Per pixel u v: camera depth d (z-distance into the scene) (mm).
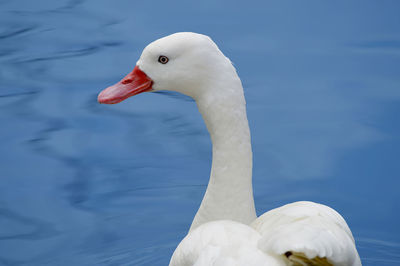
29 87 10930
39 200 8812
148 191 9023
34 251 7949
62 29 12352
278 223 5059
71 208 8703
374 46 11789
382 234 8281
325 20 12477
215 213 5895
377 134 9922
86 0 13188
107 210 8688
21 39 12125
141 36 12086
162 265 7703
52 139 9883
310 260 4641
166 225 8422
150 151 9742
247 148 5812
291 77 11156
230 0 13141
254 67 11375
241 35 12102
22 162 9453
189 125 10281
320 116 10320
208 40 5727
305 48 11805
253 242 4668
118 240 8148
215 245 4680
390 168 9336
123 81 6062
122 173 9320
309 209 5285
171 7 12953
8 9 12961
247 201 5863
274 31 12219
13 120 10227
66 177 9219
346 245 4633
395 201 8828
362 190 9023
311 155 9656
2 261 7770
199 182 9180
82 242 8117
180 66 5766
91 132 10070
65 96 10734
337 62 11438
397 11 12648
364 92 10750
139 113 10547
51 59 11594
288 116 10352
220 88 5703
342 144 9789
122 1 13141
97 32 12273
